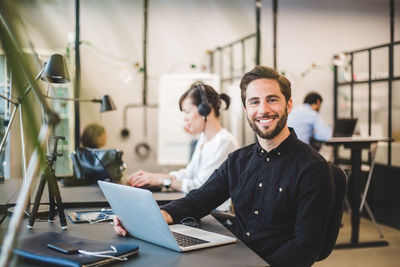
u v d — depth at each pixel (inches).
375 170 193.9
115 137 209.2
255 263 43.0
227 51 222.8
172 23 216.1
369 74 209.0
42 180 56.5
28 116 12.4
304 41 234.4
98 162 94.7
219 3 221.6
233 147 92.0
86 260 39.4
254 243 57.7
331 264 133.3
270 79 57.5
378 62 240.1
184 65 218.2
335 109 236.4
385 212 186.9
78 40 116.0
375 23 241.8
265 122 56.8
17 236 19.4
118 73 208.5
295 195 55.7
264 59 229.5
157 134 214.7
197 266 41.8
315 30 235.8
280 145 57.8
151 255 45.5
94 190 88.3
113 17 206.4
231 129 212.7
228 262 43.2
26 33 11.8
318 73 236.7
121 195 49.6
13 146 58.2
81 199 76.7
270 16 229.0
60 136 55.7
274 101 57.0
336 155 218.2
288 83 58.9
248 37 195.8
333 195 55.4
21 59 12.3
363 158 205.8
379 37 242.4
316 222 53.4
